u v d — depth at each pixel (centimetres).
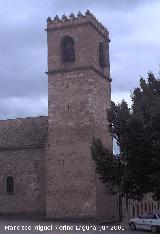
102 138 5188
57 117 5144
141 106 3388
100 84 5316
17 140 5394
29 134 5462
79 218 4831
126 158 3294
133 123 3238
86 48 5134
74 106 5084
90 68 5084
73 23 5234
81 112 5038
